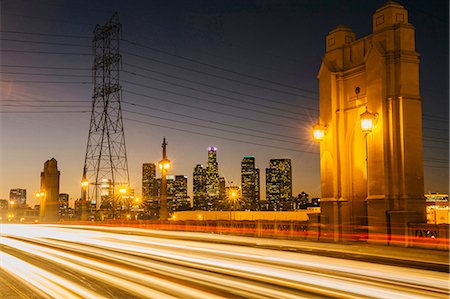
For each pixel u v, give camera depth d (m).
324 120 33.50
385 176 28.39
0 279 16.42
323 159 33.28
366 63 30.19
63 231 43.81
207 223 42.78
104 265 19.19
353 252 22.89
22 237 38.47
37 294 13.40
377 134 28.98
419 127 28.50
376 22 29.91
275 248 25.25
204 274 15.98
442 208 47.44
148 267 18.19
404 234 26.45
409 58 28.64
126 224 55.50
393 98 28.53
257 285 13.58
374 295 11.73
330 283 13.57
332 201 32.12
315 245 27.02
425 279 14.02
